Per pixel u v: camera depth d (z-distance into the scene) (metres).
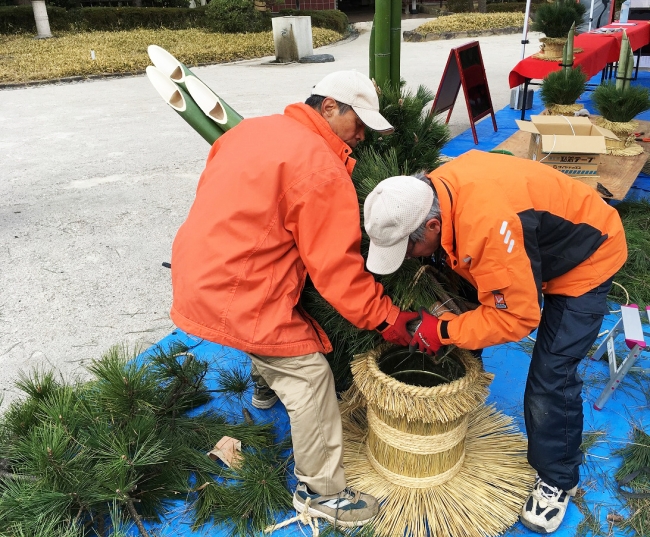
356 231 1.91
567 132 4.11
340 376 2.67
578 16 6.99
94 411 2.31
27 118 9.12
